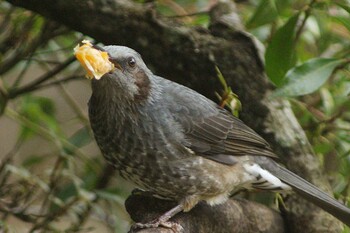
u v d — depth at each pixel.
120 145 11.26
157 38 12.27
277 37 11.54
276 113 12.48
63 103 16.25
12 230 13.15
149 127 11.23
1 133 16.33
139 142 11.22
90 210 13.38
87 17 12.14
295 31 12.23
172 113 11.49
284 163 12.48
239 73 12.38
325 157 13.38
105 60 10.77
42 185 13.16
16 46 13.36
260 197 13.09
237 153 11.82
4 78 14.64
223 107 12.33
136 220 11.76
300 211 12.43
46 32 13.24
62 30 13.40
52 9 12.17
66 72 14.78
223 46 12.40
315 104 13.36
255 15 11.95
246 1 13.70
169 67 12.40
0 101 13.65
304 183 11.98
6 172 13.77
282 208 12.54
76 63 14.14
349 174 13.09
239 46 12.42
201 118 11.69
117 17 12.16
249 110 12.47
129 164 11.37
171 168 11.35
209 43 12.38
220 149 11.72
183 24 12.43
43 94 16.20
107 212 13.73
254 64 12.41
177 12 13.45
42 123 14.74
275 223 12.37
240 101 12.45
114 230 13.75
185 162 11.41
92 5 12.11
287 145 12.47
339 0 12.30
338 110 13.22
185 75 12.45
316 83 11.42
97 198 13.50
